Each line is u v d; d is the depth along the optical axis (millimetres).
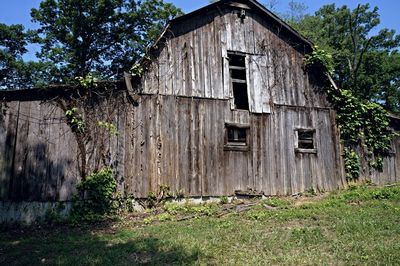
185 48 13625
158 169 12477
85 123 12141
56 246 8242
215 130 13398
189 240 8078
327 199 12914
